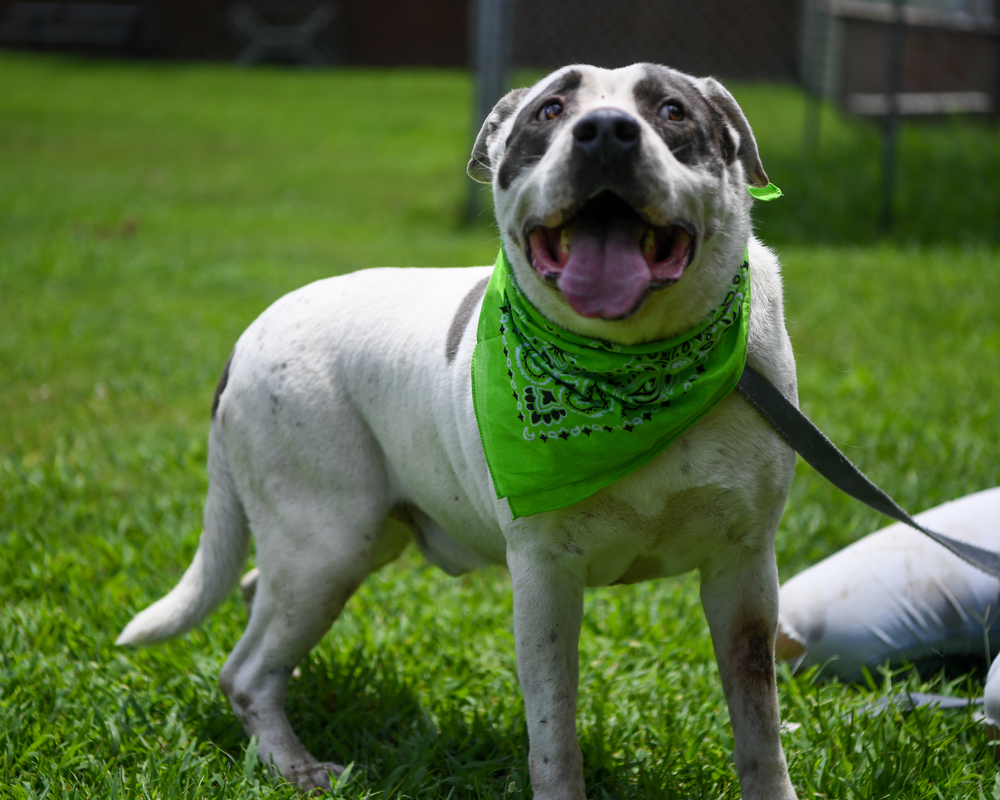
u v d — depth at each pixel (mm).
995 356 5863
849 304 6984
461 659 3246
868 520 4051
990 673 2725
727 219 2258
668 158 2076
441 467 2676
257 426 2861
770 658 2451
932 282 7398
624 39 12039
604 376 2266
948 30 12734
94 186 12781
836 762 2645
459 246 9203
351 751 2883
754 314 2400
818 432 2365
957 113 12734
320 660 3195
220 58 28219
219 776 2617
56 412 5422
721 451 2309
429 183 13195
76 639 3340
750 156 2422
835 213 9531
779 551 3855
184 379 5879
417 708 3057
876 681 3064
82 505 4359
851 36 12766
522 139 2295
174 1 28094
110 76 24812
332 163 14914
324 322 2881
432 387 2637
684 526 2383
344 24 27562
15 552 3902
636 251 2090
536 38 11320
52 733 2848
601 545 2404
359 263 8508
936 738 2697
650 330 2234
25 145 15977
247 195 12469
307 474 2814
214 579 3068
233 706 2910
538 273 2184
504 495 2361
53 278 8086
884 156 9375
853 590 3082
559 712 2416
